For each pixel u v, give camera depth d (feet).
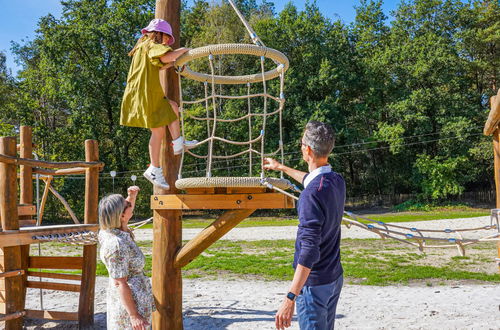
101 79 112.98
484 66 130.52
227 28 121.60
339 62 127.44
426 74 130.00
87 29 108.99
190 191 13.35
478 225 72.49
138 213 124.98
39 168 21.67
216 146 121.08
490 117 16.53
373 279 31.04
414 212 123.65
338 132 119.44
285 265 38.42
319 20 132.46
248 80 14.10
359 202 145.07
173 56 11.85
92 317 19.61
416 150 139.03
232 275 34.32
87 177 20.51
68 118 112.88
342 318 20.68
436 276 32.14
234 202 13.10
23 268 20.71
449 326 18.58
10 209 16.42
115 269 10.71
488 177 143.54
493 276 31.86
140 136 121.08
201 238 13.88
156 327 14.67
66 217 119.24
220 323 20.25
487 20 137.59
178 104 14.46
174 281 14.70
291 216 122.11
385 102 136.98
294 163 116.78
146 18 116.06
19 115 114.52
